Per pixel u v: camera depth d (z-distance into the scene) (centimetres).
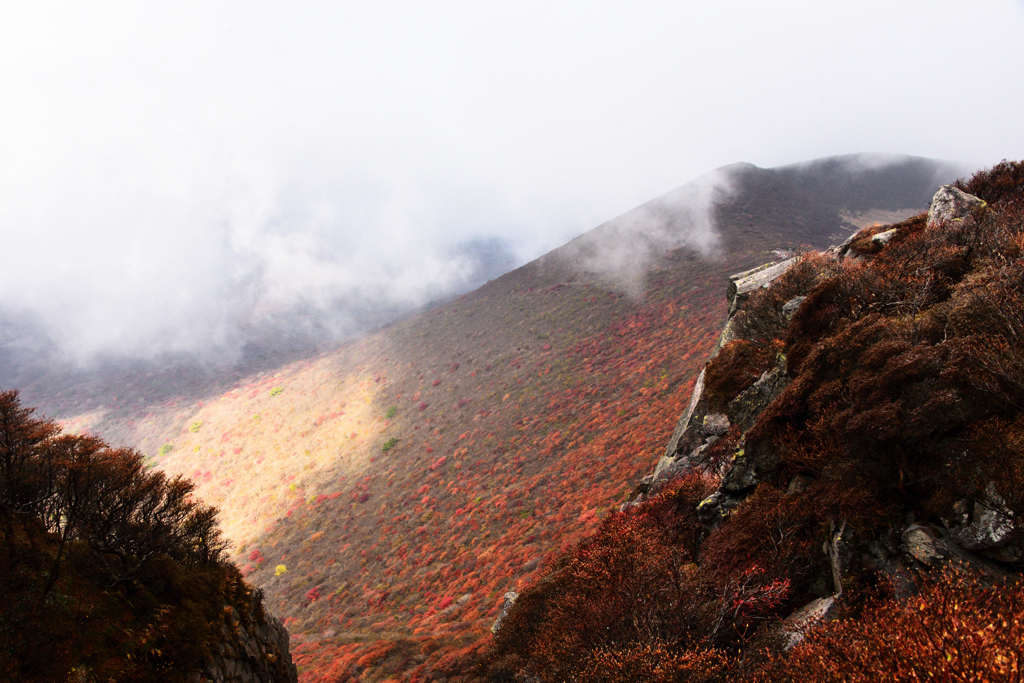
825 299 949
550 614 835
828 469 613
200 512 898
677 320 9200
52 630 551
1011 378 443
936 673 284
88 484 712
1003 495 397
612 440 5397
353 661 2458
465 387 10475
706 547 760
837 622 404
